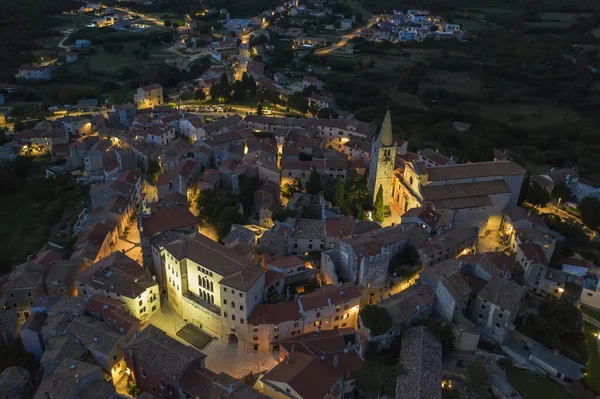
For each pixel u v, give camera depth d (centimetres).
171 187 17238
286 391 10244
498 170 16750
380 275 13275
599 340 12656
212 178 17925
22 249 16612
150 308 13112
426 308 12688
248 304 11838
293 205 16388
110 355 11062
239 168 18300
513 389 11038
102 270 13125
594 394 11194
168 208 15225
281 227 14788
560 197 19238
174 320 13162
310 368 10544
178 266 12675
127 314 12288
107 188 16875
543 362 11569
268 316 11906
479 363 11281
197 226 15200
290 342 11719
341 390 10806
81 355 11100
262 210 15975
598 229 17900
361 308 13388
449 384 11181
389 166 17112
